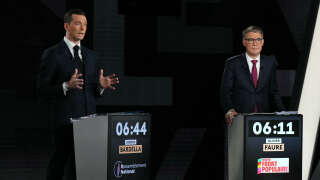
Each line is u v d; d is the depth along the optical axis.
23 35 15.64
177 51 16.39
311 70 16.06
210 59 16.55
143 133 11.60
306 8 16.52
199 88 16.50
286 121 11.56
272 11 16.67
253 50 13.27
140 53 16.23
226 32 16.59
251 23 16.64
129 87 16.17
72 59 12.26
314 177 15.97
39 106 15.71
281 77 16.59
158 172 16.28
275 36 16.70
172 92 16.38
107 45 16.08
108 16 16.09
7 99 15.54
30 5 15.68
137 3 16.22
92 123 11.55
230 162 12.76
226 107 13.18
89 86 12.39
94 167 11.51
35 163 15.66
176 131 16.39
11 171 15.49
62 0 15.83
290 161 11.60
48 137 15.75
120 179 11.22
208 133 16.55
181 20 16.41
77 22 12.21
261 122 11.46
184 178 16.42
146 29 16.27
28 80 15.66
